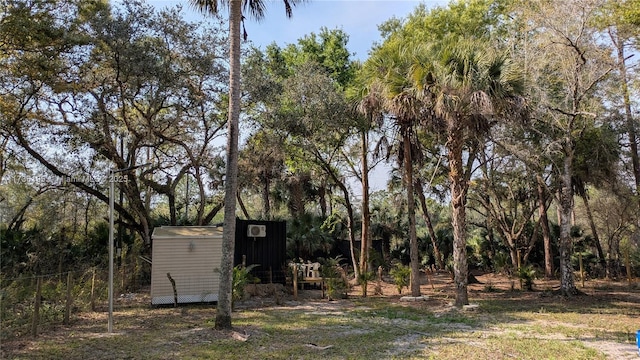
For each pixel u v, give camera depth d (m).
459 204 12.34
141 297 13.54
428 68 11.42
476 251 27.56
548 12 13.13
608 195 20.09
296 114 19.66
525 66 12.65
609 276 19.91
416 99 11.75
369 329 9.08
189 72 17.22
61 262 13.66
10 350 7.11
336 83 24.23
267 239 16.06
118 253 15.73
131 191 18.70
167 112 18.83
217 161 21.30
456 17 17.72
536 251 26.20
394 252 28.84
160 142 19.08
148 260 15.02
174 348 7.30
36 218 22.08
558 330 8.95
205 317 10.31
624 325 9.55
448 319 10.25
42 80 14.98
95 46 15.60
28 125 17.08
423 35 17.62
